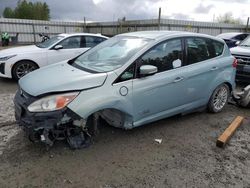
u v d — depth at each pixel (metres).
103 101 3.44
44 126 3.17
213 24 26.09
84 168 3.26
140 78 3.80
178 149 3.83
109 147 3.76
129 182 3.04
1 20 25.78
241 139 4.27
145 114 3.98
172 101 4.29
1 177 3.04
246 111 5.61
